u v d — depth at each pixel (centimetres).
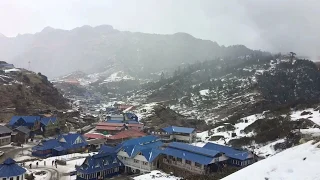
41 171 8412
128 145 9431
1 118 14975
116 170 8688
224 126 13750
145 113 19225
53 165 9200
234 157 8456
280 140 10075
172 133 13250
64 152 10881
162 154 8881
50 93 19912
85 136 13262
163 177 7700
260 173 3906
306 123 10400
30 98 17688
